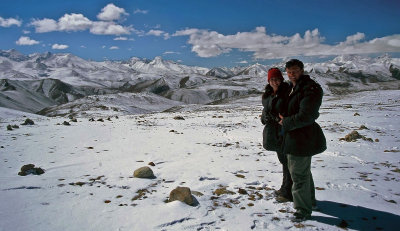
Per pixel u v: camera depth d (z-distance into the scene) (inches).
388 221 168.4
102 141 484.7
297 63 161.5
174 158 354.0
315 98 156.6
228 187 235.3
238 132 594.6
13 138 504.1
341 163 314.8
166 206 190.4
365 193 215.8
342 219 171.2
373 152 375.2
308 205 170.4
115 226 163.3
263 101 187.0
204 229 159.8
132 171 292.0
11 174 281.1
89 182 254.2
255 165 311.9
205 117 989.8
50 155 371.6
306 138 165.9
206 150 404.5
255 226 163.0
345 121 735.1
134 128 671.8
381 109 1065.5
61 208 189.3
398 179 251.4
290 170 173.6
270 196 212.1
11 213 178.1
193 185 241.9
